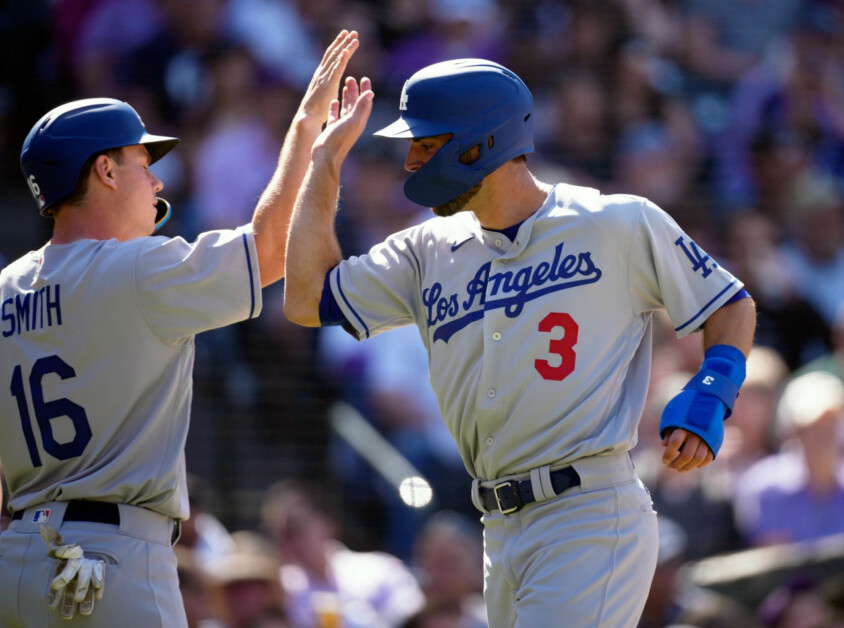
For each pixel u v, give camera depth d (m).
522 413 11.16
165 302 11.59
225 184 29.23
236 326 26.38
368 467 24.72
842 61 34.97
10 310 12.05
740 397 25.25
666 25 34.16
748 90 33.88
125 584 11.40
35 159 11.95
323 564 21.53
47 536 11.22
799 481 23.56
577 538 10.96
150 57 30.61
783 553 22.39
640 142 32.00
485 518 11.73
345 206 28.59
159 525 11.84
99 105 12.11
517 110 11.39
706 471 24.27
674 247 11.30
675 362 26.11
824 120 34.09
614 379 11.18
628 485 11.20
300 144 12.61
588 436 11.06
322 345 26.53
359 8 32.06
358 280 12.03
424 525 24.14
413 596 21.72
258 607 19.45
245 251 11.82
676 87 33.38
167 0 30.80
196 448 25.42
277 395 26.00
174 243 11.77
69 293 11.69
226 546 21.39
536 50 32.91
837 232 31.97
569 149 31.61
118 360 11.61
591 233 11.20
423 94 11.37
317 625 20.41
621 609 11.02
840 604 21.67
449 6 32.47
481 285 11.52
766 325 30.41
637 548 11.13
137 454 11.68
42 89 30.44
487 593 11.82
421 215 28.86
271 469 25.50
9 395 11.94
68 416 11.68
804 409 23.69
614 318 11.22
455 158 11.25
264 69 30.80
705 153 32.50
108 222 12.13
